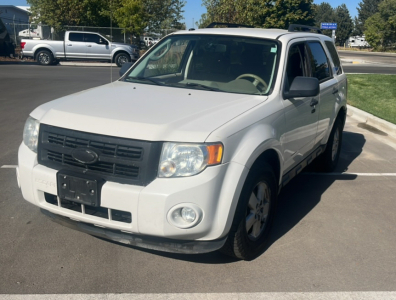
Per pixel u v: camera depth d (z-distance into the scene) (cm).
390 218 489
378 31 6612
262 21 2722
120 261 373
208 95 412
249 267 373
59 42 2447
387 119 998
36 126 364
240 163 335
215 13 2347
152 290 333
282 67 442
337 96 603
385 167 685
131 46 2558
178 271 361
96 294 325
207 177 316
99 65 2594
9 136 770
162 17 4203
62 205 354
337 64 650
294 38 498
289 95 427
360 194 562
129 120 333
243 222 354
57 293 324
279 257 393
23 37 3278
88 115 345
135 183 319
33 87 1423
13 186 532
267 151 386
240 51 467
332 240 430
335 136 643
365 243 427
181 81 465
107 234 340
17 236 409
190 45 495
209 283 346
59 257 375
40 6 3225
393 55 5431
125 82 472
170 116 342
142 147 318
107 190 320
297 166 491
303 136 480
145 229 319
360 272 372
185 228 317
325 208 512
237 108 375
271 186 397
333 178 625
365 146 815
